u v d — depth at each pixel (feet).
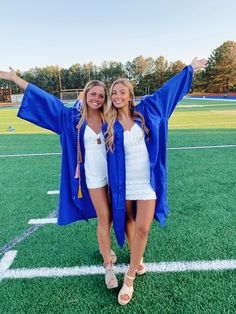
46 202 12.95
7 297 6.93
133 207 7.20
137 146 6.59
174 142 26.22
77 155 7.18
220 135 29.43
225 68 195.62
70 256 8.57
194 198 12.67
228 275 7.43
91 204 7.83
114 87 6.48
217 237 9.34
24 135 34.96
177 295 6.78
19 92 235.20
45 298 6.86
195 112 59.36
